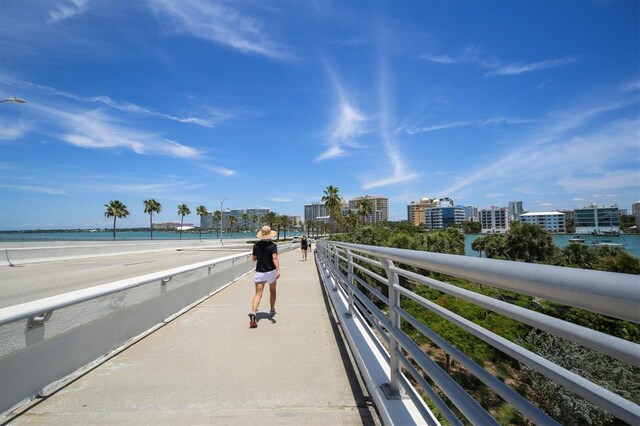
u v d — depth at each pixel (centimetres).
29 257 2055
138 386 360
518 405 128
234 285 1077
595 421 648
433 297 1196
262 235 633
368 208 8981
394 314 296
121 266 1928
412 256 236
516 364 882
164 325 595
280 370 403
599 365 705
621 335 820
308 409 314
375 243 3419
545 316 121
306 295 895
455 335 964
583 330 103
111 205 7569
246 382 371
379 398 294
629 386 672
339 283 786
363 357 383
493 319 1001
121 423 290
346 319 545
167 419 297
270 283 641
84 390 350
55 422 290
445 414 190
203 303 783
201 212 10731
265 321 624
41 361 342
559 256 3684
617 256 1762
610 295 88
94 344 425
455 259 186
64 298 364
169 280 653
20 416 299
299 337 528
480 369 161
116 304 477
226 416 302
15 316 302
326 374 391
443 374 197
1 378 298
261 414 305
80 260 2361
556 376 115
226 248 4406
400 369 298
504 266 140
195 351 465
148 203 8525
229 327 583
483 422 150
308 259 2416
